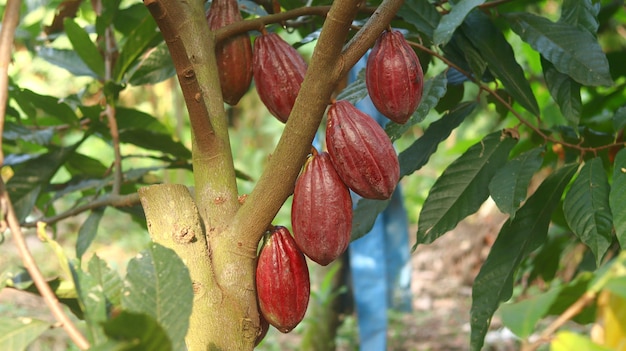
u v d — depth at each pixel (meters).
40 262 6.54
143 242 7.45
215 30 1.71
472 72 2.11
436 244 6.76
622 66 2.68
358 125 1.53
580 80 1.93
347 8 1.41
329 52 1.45
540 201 1.92
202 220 1.58
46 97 2.32
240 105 9.46
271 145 9.25
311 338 3.81
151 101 7.98
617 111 1.99
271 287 1.54
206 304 1.51
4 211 1.50
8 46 1.59
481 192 1.94
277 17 1.73
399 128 1.89
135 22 2.61
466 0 1.90
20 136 2.34
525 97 2.02
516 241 1.89
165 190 1.55
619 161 1.75
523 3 2.80
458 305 5.69
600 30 3.65
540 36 1.99
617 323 1.15
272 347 4.41
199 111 1.55
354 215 2.11
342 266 3.96
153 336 1.15
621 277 1.08
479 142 1.98
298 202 1.53
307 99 1.48
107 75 2.50
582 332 3.94
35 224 2.28
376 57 1.59
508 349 4.28
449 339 4.86
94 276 1.35
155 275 1.28
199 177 1.61
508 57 2.03
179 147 2.41
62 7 2.64
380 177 1.53
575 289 1.21
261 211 1.53
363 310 3.59
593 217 1.79
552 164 2.80
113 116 2.32
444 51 2.12
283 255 1.54
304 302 1.56
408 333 5.02
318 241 1.52
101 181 2.40
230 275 1.54
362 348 3.57
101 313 1.29
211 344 1.51
